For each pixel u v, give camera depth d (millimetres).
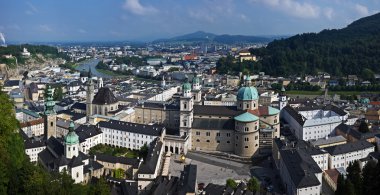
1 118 168125
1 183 152875
